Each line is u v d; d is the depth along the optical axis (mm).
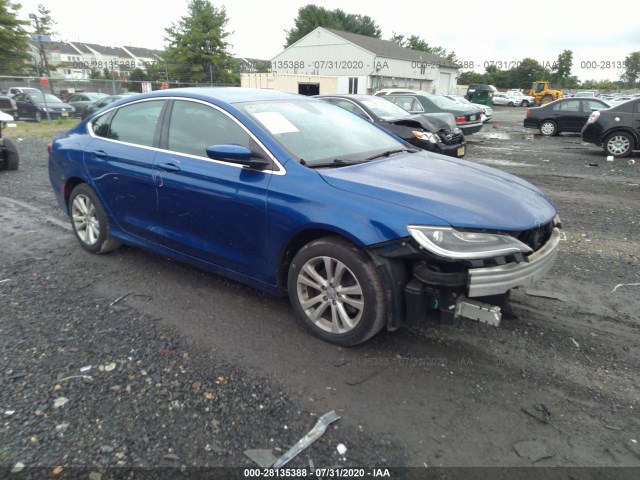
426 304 2932
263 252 3410
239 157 3291
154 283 4227
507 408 2699
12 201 7031
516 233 2904
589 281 4453
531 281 2973
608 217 6578
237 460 2299
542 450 2398
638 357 3230
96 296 3959
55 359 3045
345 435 2471
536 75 75688
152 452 2324
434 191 3074
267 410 2631
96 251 4820
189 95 3979
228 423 2527
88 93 25141
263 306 3818
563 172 9977
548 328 3578
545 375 3010
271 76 32906
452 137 9539
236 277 3709
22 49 35688
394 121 9508
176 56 40188
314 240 3182
